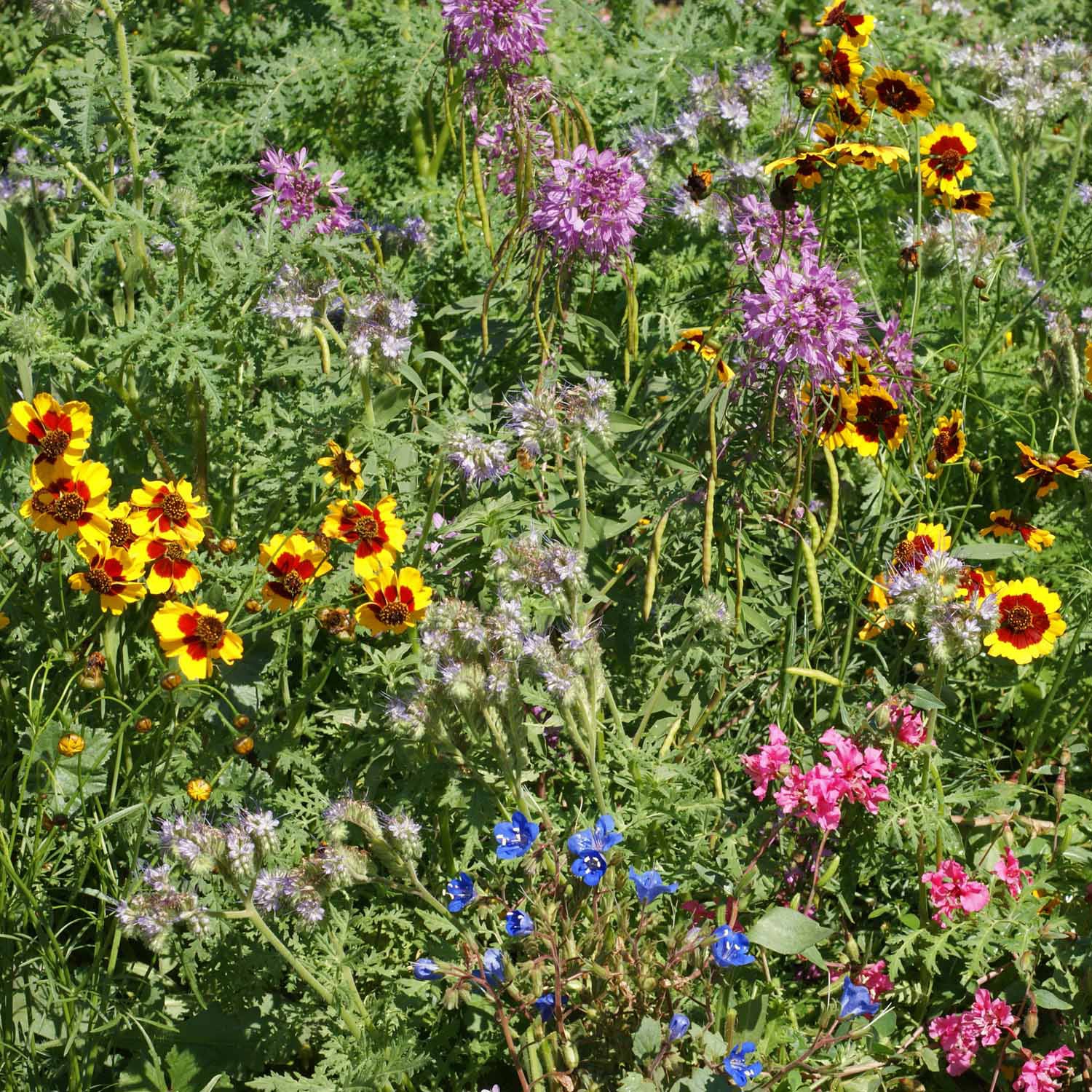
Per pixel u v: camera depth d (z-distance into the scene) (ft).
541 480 12.90
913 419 13.93
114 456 12.91
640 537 13.17
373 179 18.04
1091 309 15.23
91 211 12.47
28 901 9.92
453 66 14.58
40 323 11.75
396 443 12.31
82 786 10.42
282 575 11.07
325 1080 9.48
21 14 18.44
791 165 15.44
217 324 12.26
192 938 10.66
